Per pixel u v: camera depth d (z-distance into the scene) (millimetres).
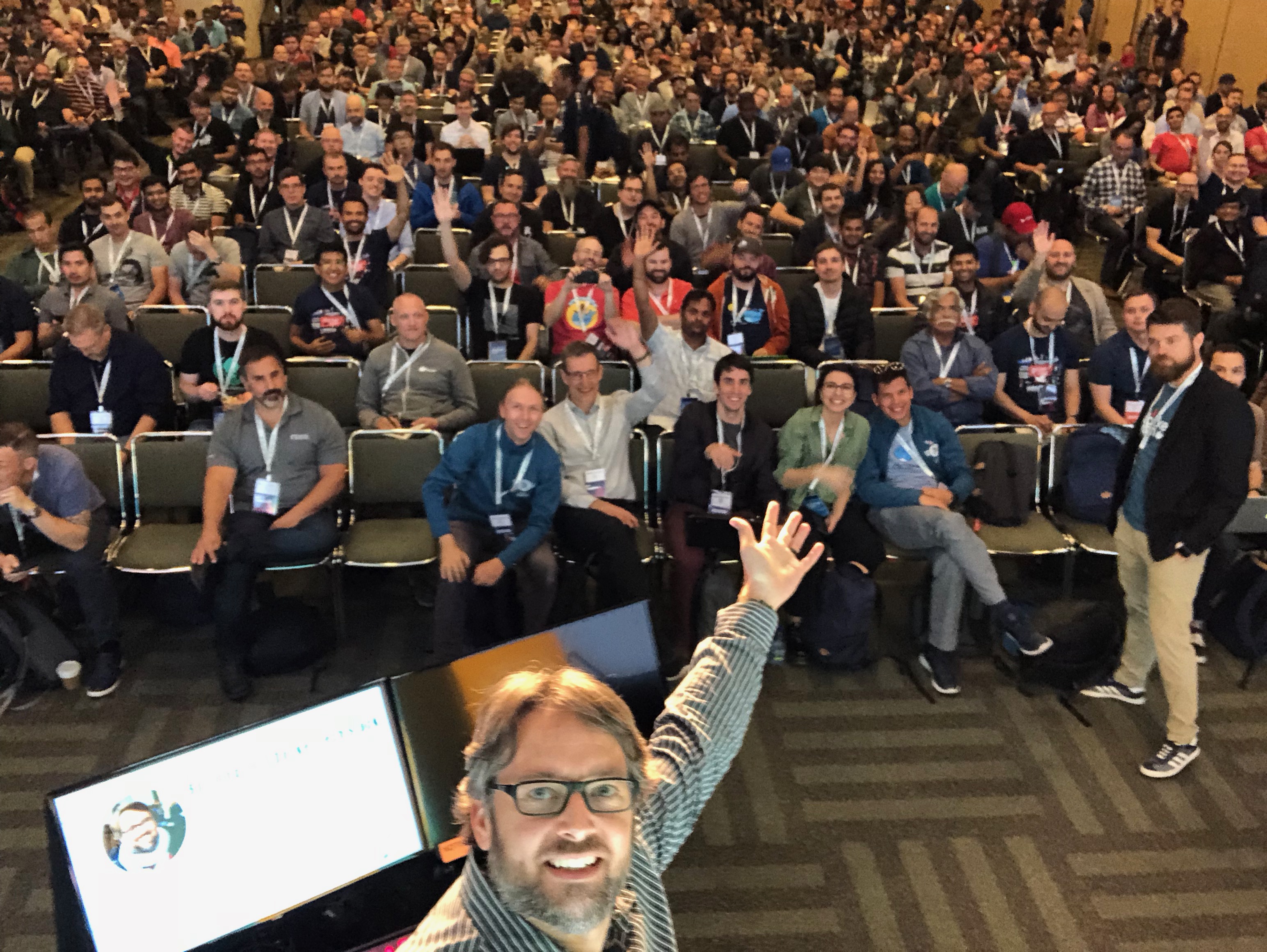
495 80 12289
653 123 9836
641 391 4352
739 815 3398
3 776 3475
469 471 4102
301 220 6742
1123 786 3572
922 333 5238
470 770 1063
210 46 14633
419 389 4789
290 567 4055
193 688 3971
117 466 4266
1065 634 4031
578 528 4164
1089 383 5164
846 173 8727
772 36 16438
